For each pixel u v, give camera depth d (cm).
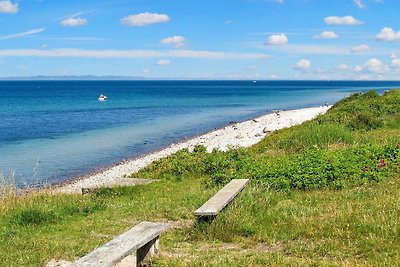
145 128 5453
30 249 986
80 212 1323
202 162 1947
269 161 1745
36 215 1234
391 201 1139
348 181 1427
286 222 1052
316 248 887
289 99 11844
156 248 862
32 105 9888
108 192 1616
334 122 2822
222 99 12156
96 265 687
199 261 830
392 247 852
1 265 880
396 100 3472
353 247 874
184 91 19125
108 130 5309
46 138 4678
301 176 1446
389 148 1716
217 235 1006
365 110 3167
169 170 1956
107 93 16825
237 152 2012
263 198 1241
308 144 2264
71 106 9519
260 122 5153
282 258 843
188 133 4878
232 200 1180
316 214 1103
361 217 1017
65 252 955
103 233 1109
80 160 3434
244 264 812
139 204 1382
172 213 1249
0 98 12975
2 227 1174
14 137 4762
